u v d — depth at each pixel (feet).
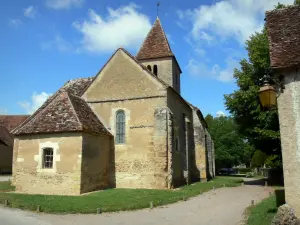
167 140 59.62
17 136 54.75
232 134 177.78
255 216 31.65
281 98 30.53
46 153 53.42
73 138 51.85
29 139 54.03
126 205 39.65
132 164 61.05
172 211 38.19
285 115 30.17
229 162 188.14
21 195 46.73
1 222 31.17
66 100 58.65
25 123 61.52
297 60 29.63
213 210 38.60
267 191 58.54
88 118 59.11
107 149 61.98
